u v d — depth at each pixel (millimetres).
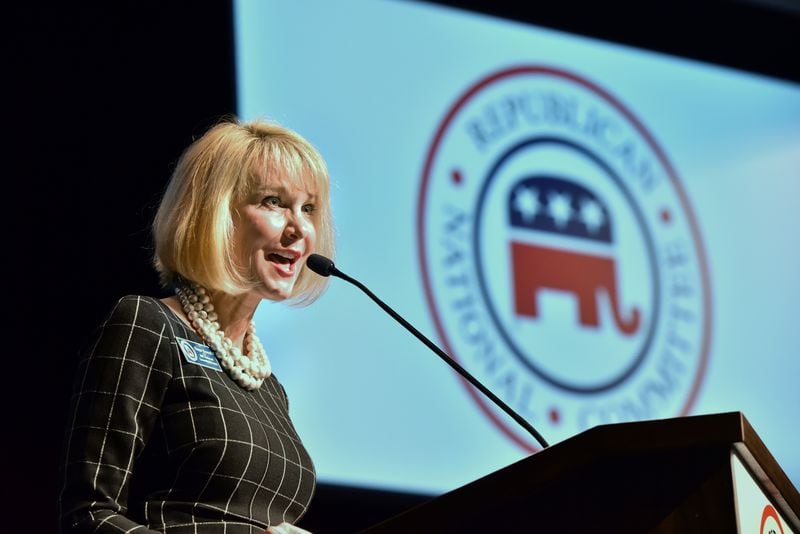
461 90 10984
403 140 10578
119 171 9852
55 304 9531
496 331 10461
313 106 10266
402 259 10266
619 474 3711
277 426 4938
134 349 4605
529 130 11203
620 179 11477
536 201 10992
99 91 9953
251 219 4988
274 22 10289
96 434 4438
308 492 4887
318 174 5199
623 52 12000
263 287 4988
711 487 3602
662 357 11109
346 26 10617
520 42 11445
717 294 11625
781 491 3881
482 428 10188
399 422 9898
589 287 10945
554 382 10555
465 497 3766
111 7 10148
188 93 10148
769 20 12984
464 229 10609
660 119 11969
